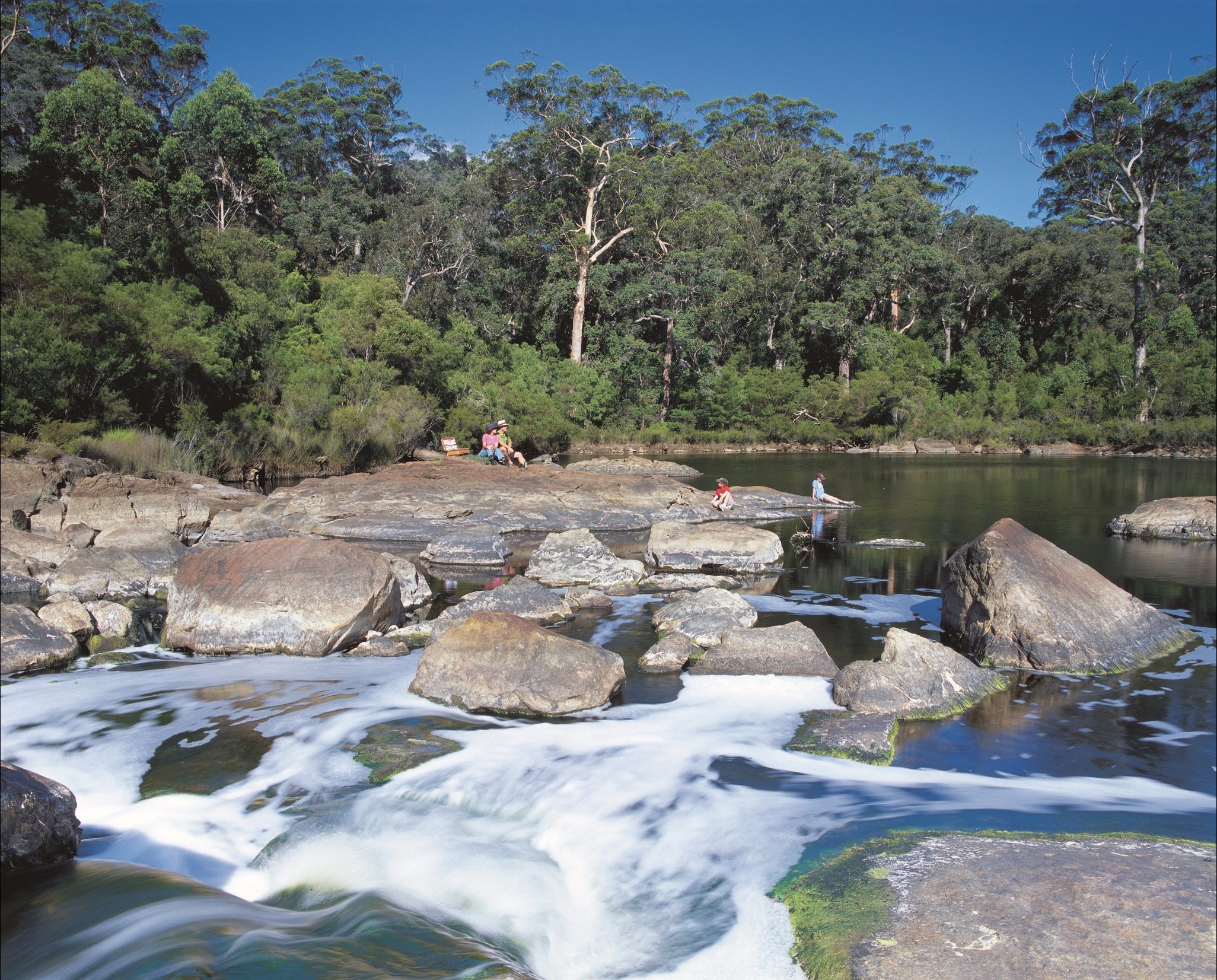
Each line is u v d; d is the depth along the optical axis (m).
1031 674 9.70
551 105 61.91
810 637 9.91
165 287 31.97
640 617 12.22
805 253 68.62
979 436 61.16
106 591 14.07
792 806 6.30
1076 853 5.27
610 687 8.56
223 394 32.31
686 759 7.16
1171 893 4.71
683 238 61.72
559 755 7.25
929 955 4.17
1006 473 38.59
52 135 34.47
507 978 3.88
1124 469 41.00
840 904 4.76
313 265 60.28
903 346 71.38
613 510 21.55
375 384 38.59
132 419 27.48
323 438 33.97
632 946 4.64
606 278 61.12
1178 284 75.88
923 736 7.84
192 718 8.27
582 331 64.19
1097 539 19.05
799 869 5.27
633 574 14.70
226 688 9.16
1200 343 67.12
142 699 8.83
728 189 74.69
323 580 10.80
